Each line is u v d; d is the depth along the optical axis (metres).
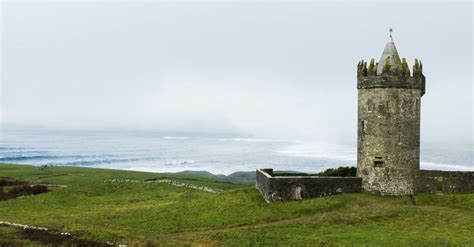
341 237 36.94
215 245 37.91
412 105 49.69
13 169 101.88
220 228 44.03
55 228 45.91
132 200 63.44
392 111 49.31
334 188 49.81
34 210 57.31
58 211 56.44
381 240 35.44
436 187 48.78
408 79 49.34
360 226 40.03
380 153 49.38
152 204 58.84
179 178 90.31
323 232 38.94
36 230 45.50
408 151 49.28
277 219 44.66
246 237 39.31
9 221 49.75
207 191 71.00
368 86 50.03
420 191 49.12
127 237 41.97
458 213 41.34
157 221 48.06
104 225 47.69
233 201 52.03
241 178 119.00
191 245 38.31
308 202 47.53
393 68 49.25
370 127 49.94
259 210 47.44
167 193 68.25
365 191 49.94
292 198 49.25
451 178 48.47
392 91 49.31
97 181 80.44
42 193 68.69
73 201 63.34
